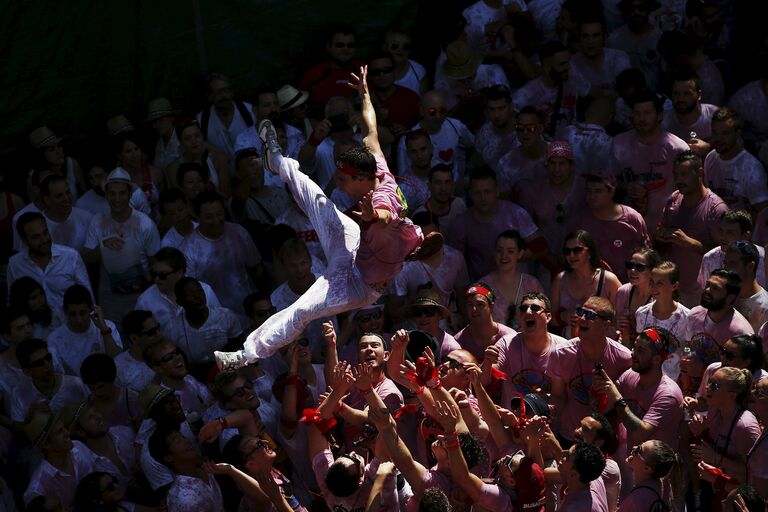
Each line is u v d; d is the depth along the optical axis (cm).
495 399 1680
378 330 1842
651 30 2311
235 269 2000
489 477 1516
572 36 2308
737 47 2391
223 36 2233
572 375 1677
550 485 1484
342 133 2105
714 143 2011
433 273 1920
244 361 1373
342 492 1466
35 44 2109
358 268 1350
